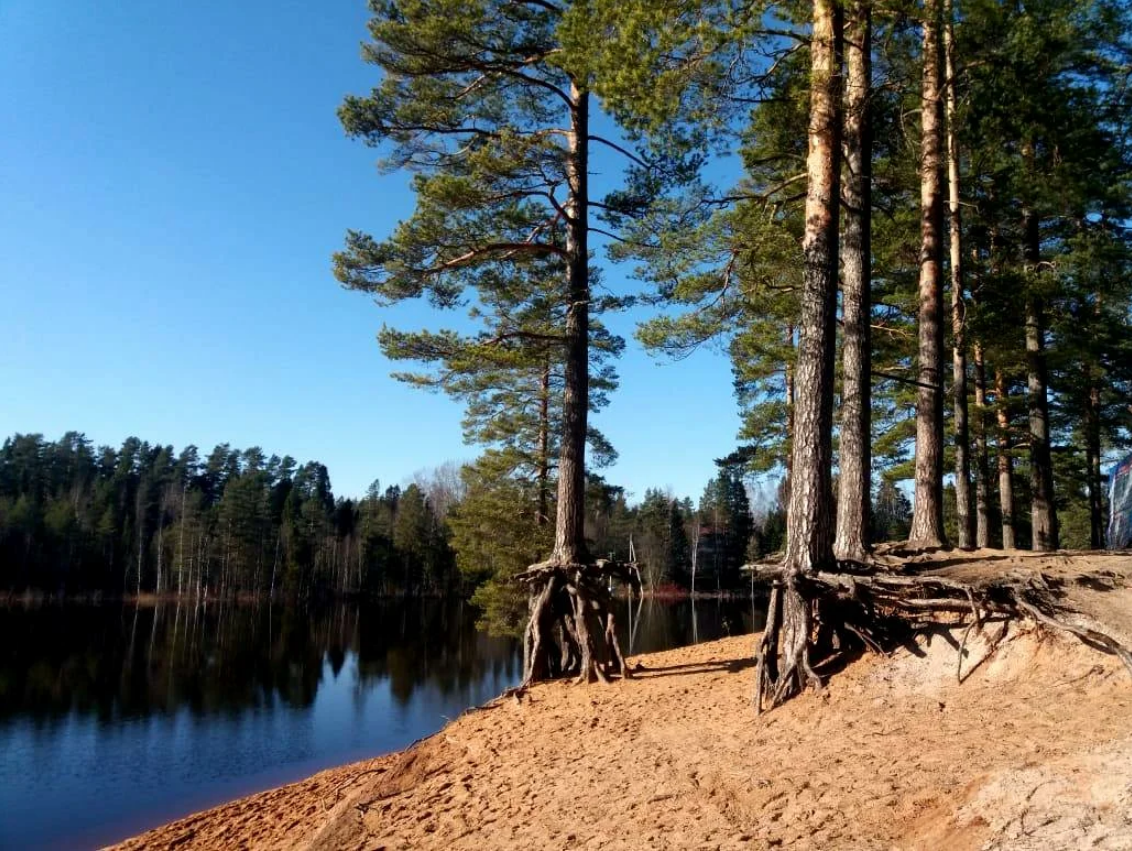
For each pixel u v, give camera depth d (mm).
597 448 22516
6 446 81875
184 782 15305
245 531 70438
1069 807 3867
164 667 30469
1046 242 16828
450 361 12227
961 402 12906
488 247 12570
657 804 6070
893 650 7656
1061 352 14461
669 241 10039
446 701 23203
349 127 13070
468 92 13375
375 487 93125
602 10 8367
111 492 77938
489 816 7191
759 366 18172
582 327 12945
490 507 21766
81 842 12117
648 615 47906
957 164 12508
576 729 9227
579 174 13000
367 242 12422
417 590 77875
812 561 7980
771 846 4707
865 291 9523
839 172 8617
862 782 5227
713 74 8219
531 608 13086
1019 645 6602
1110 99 12289
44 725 20422
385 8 12695
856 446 9289
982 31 10469
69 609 57188
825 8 8234
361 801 8781
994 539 20422
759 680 7867
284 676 28312
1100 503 20125
